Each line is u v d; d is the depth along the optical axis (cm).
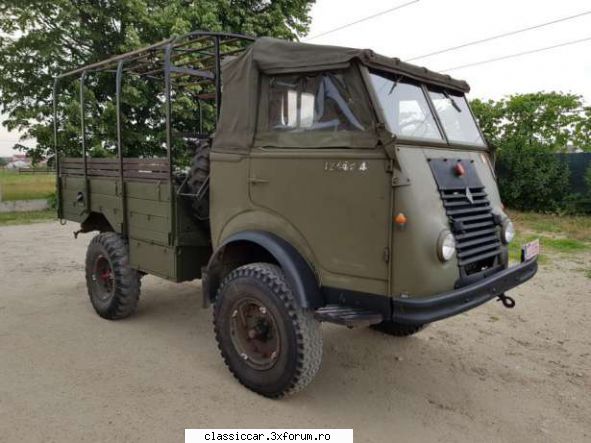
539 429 328
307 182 333
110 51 1410
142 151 1390
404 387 385
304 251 340
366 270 312
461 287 327
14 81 1395
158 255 468
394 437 316
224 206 391
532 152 1399
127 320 524
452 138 389
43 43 1335
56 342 457
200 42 534
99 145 1276
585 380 401
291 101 349
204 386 374
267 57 356
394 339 481
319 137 331
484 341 480
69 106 1236
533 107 1430
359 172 309
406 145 324
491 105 1520
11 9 1307
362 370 413
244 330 370
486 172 401
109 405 343
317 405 353
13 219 1340
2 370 396
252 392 365
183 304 582
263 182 358
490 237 363
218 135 393
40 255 863
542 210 1422
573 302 602
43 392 360
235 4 1498
